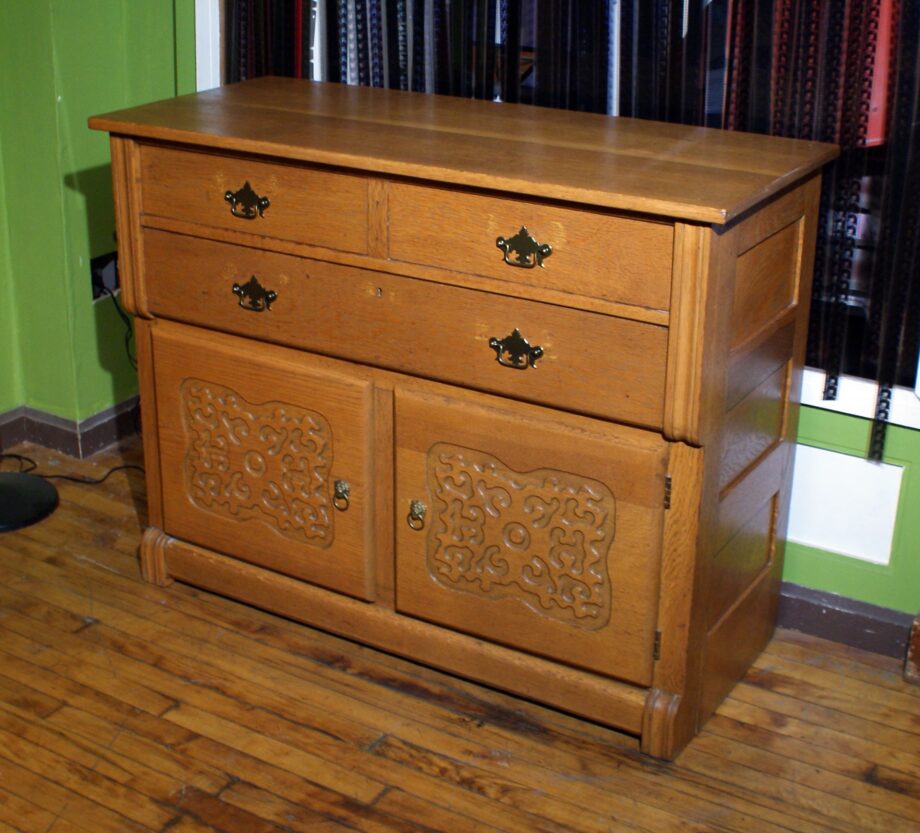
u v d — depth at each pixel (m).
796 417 2.46
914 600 2.54
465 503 2.32
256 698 2.41
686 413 2.04
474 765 2.27
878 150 2.33
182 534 2.69
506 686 2.40
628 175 2.08
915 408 2.41
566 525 2.23
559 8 2.52
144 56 3.05
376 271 2.25
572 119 2.49
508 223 2.10
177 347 2.54
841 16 2.29
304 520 2.51
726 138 2.35
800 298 2.34
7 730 2.30
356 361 2.35
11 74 2.92
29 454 3.25
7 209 3.07
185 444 2.61
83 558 2.84
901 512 2.50
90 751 2.26
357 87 2.75
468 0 2.60
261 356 2.45
